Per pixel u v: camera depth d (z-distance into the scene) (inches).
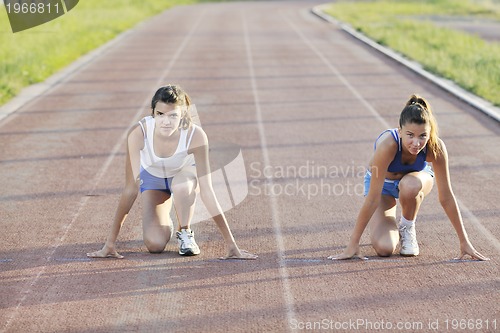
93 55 2050.9
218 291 550.3
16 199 788.0
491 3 4539.9
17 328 489.4
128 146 612.4
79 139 1071.6
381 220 625.9
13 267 597.6
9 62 1680.6
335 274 582.6
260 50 2134.6
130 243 655.1
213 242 656.4
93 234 677.9
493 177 869.8
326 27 2896.2
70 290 551.5
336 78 1636.3
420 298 535.8
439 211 743.7
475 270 589.6
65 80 1630.2
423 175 614.9
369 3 4446.4
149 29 2827.3
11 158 964.0
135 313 512.4
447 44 2196.1
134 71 1748.3
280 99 1382.9
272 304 526.9
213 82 1579.7
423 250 637.3
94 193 809.5
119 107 1317.7
